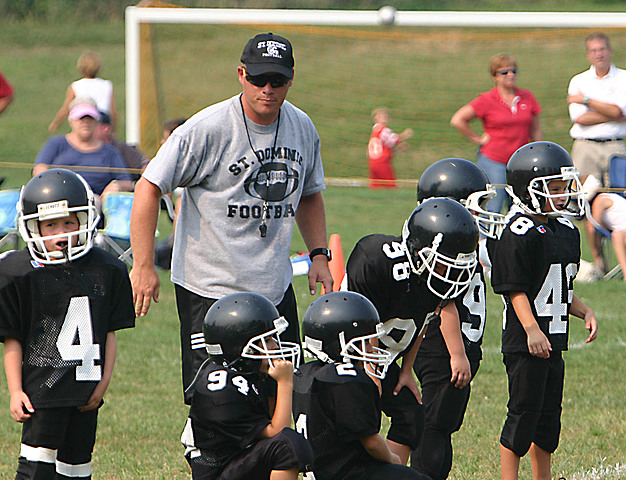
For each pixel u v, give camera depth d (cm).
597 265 3434
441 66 7862
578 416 2056
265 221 1512
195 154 1486
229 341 1261
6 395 2164
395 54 8119
